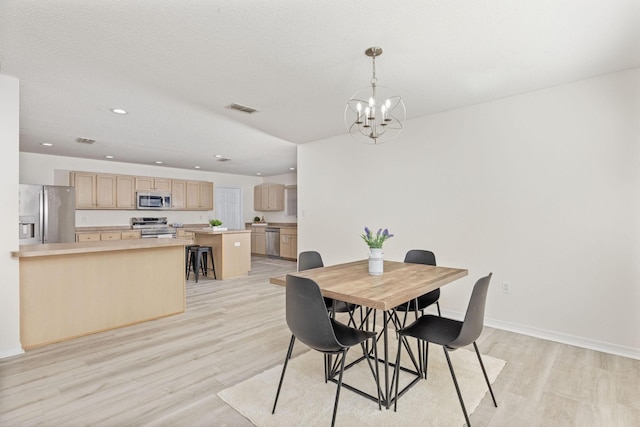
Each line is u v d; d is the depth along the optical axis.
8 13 1.81
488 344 2.82
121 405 1.93
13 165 2.63
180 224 7.55
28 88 2.91
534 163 3.01
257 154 6.02
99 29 1.99
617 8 1.79
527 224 3.05
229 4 1.76
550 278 2.94
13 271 2.62
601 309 2.70
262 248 8.78
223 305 4.05
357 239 4.41
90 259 3.12
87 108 3.46
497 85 2.88
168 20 1.90
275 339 2.95
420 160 3.77
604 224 2.69
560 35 2.07
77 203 6.06
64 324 2.95
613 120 2.64
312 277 2.23
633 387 2.11
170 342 2.89
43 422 1.78
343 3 1.75
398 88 2.94
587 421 1.78
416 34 2.06
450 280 2.26
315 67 2.52
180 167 7.67
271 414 1.85
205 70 2.57
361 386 2.16
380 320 3.52
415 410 1.88
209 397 2.02
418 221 3.78
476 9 1.81
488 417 1.82
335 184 4.68
